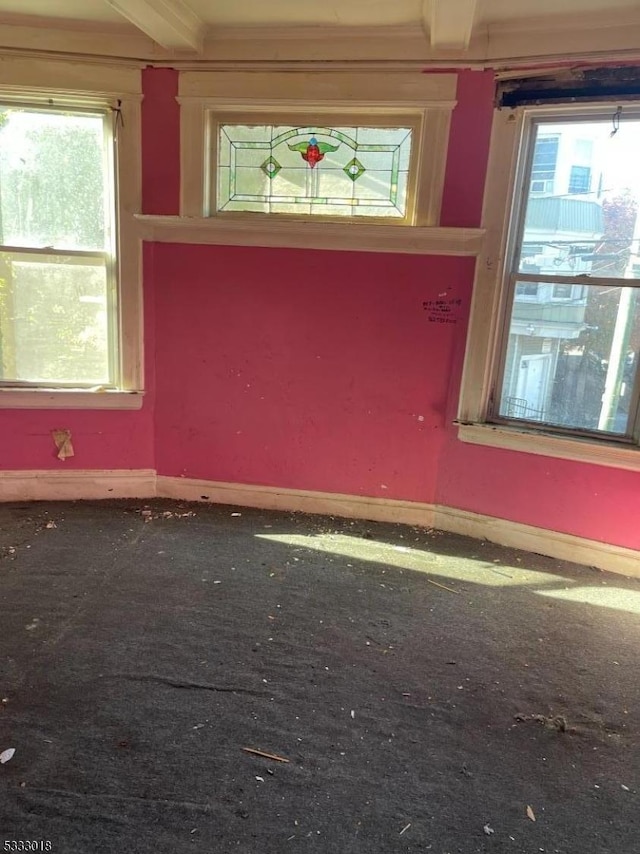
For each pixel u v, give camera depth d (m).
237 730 1.92
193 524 3.59
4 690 2.04
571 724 2.04
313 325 3.59
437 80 3.13
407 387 3.56
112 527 3.47
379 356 3.55
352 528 3.66
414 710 2.07
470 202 3.23
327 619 2.62
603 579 3.12
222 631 2.47
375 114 3.29
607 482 3.17
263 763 1.79
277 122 3.39
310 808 1.64
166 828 1.55
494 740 1.95
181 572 2.97
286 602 2.74
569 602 2.87
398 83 3.17
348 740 1.91
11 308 3.62
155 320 3.71
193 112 3.37
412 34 3.05
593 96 2.91
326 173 3.42
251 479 3.89
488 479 3.50
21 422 3.73
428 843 1.56
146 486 3.96
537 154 3.14
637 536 3.13
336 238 3.41
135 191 3.49
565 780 1.80
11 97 3.38
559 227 3.16
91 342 3.71
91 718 1.93
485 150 3.17
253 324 3.64
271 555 3.23
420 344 3.49
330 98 3.25
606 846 1.58
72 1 2.96
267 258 3.54
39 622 2.46
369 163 3.37
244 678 2.18
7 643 2.30
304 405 3.71
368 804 1.67
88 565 2.99
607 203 3.02
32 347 3.68
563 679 2.29
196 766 1.76
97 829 1.54
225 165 3.50
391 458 3.69
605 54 2.85
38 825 1.54
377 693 2.14
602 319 3.12
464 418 3.48
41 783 1.67
